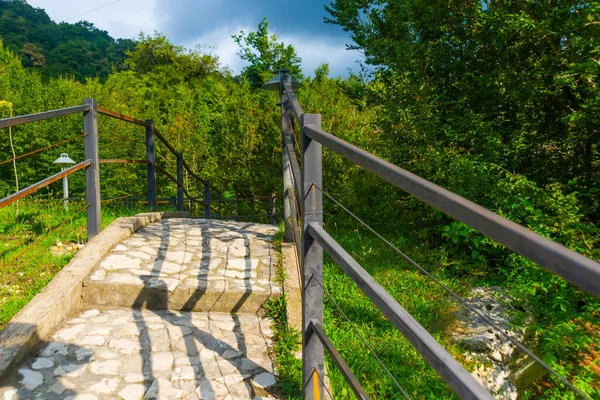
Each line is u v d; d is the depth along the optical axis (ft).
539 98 22.41
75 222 16.17
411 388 10.09
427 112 23.45
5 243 13.55
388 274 17.67
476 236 18.54
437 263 19.52
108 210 19.79
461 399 3.25
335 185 35.86
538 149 23.43
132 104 83.41
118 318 9.84
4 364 7.48
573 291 15.46
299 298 10.60
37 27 316.81
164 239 14.62
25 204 19.54
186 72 162.50
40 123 47.60
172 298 10.59
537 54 23.04
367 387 9.54
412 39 27.48
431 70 25.71
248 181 48.44
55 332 9.01
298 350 9.02
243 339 9.29
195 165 55.57
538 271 15.05
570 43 19.74
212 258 13.00
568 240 15.67
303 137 6.57
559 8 20.17
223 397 7.33
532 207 17.42
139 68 167.73
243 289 10.72
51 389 7.21
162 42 164.96
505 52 22.77
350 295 14.33
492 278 19.25
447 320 14.85
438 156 21.57
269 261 12.93
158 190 57.31
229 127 50.67
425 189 3.63
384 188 25.93
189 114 59.41
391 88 26.96
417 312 14.97
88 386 7.34
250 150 48.80
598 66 17.16
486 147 21.50
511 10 21.52
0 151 45.85
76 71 278.05
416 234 23.22
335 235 23.49
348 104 42.19
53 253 13.00
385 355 11.09
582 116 18.62
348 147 5.10
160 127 61.21
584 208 19.88
